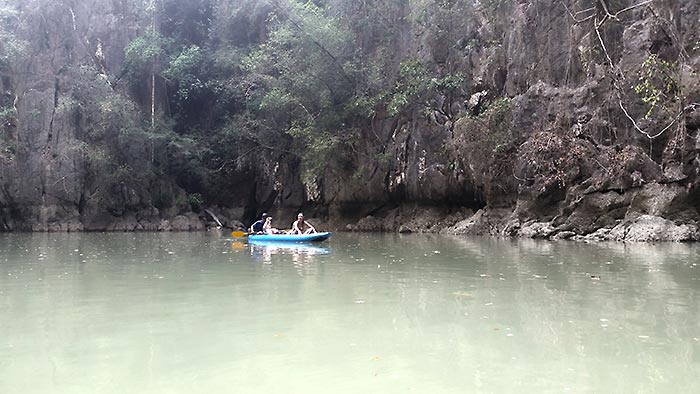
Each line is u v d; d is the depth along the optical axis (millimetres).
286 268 9578
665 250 12359
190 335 4816
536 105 18859
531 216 18312
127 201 26719
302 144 26016
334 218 25844
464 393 3377
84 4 27625
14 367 3938
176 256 11992
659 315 5477
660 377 3633
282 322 5293
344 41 24578
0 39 25312
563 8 18812
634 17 16688
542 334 4758
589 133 17203
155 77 28781
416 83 22328
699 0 14852
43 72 26109
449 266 9688
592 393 3359
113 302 6352
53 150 25672
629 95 16141
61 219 25484
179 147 27766
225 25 29469
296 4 25844
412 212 23578
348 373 3771
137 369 3879
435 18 23031
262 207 29438
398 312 5715
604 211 16344
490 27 22125
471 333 4820
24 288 7387
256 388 3492
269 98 25141
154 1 28891
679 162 15094
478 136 19969
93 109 26391
